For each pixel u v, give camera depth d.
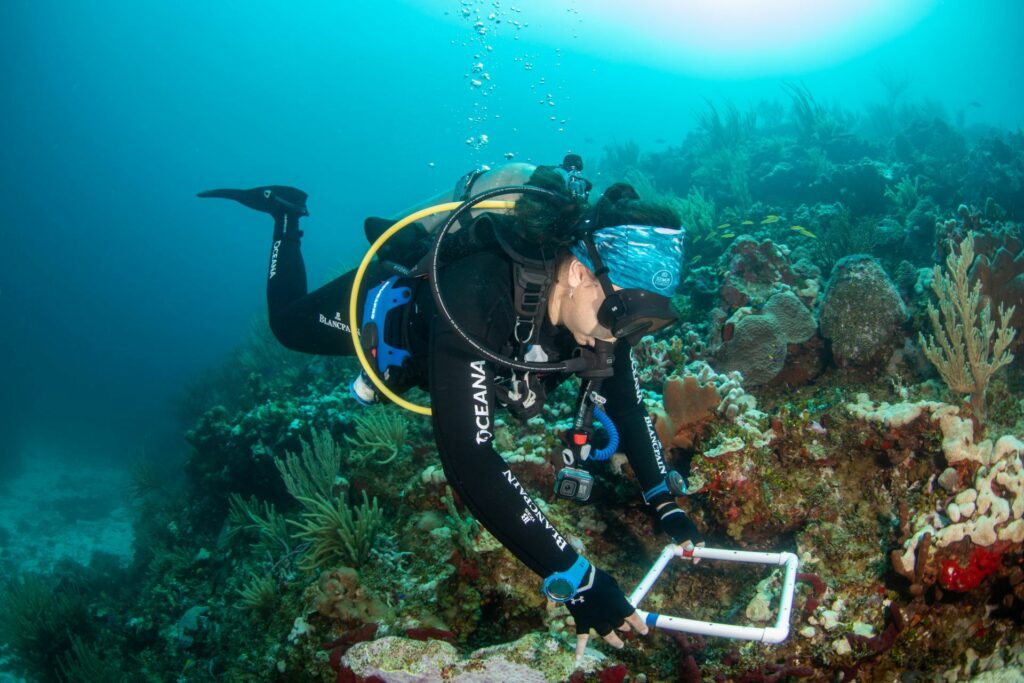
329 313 2.37
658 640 2.75
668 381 3.54
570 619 2.98
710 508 3.19
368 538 3.84
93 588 8.90
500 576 3.16
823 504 2.95
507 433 4.04
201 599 6.25
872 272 3.96
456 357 1.58
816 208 8.77
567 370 1.65
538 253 1.62
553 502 3.62
